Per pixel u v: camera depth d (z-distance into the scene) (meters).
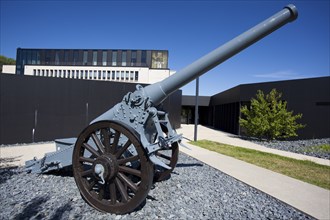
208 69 3.45
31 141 8.81
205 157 7.22
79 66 34.12
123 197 3.17
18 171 4.95
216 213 3.36
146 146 3.12
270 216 3.33
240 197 3.99
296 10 2.94
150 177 3.07
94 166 3.24
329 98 11.51
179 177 4.95
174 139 4.06
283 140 12.27
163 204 3.56
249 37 3.13
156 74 33.44
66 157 4.22
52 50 35.19
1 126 8.23
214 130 19.14
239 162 6.66
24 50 35.53
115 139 3.28
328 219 3.23
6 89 8.31
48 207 3.31
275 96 12.50
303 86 12.34
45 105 9.11
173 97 16.69
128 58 34.47
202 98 25.92
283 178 5.12
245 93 14.95
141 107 3.56
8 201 3.46
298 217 3.33
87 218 3.07
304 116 12.28
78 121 9.91
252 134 12.00
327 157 7.99
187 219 3.14
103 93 10.59
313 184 4.79
